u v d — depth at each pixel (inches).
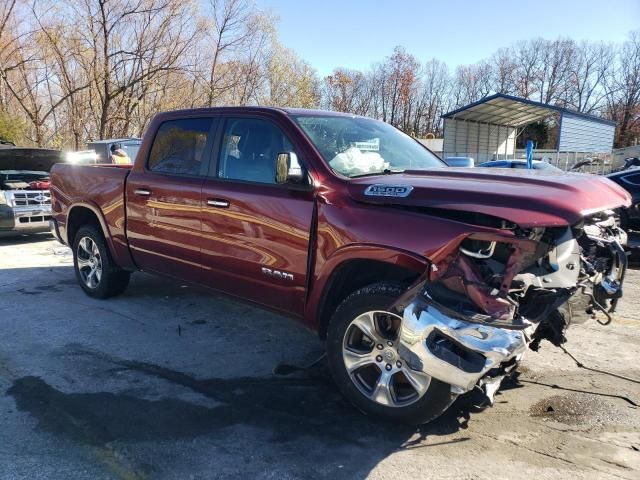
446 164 182.2
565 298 124.0
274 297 155.4
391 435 127.8
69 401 142.7
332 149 151.6
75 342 185.2
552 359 171.3
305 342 187.2
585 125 1243.8
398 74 2982.3
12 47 1052.5
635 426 131.0
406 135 193.8
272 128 158.7
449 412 137.8
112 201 209.9
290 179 141.4
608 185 133.1
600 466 114.8
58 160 426.0
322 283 139.4
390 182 131.9
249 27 1253.7
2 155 389.1
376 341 129.4
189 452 120.1
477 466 115.3
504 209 111.3
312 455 119.6
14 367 164.1
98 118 1144.2
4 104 1059.3
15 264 309.0
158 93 1187.9
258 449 121.6
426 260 117.3
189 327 201.2
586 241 143.3
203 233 171.3
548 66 3139.8
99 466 114.4
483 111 1266.0
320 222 138.4
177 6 1058.7
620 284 148.6
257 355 175.3
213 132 174.6
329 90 2874.0
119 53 1054.4
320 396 147.2
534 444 123.5
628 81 2805.1
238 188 159.9
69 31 1026.7
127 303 229.9
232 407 140.7
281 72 1423.5
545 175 132.3
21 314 214.8
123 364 167.2
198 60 1156.5
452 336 112.0
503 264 117.4
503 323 111.1
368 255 126.9
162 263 193.9
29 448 120.6
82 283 240.8
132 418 134.3
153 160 195.0
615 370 163.3
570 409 139.3
